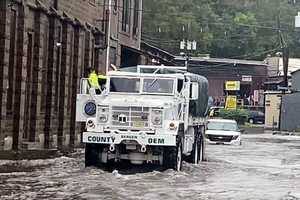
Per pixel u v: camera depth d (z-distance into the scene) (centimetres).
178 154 3447
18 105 4372
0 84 4047
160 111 3334
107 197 2417
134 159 3366
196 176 3372
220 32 17712
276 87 15888
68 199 2341
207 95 4419
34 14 4669
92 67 6294
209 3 17650
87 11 6231
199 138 4300
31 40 4659
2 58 4047
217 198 2530
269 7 17575
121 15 7919
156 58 9706
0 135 4047
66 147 5219
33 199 2316
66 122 5541
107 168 3462
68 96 5581
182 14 16288
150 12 15962
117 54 7738
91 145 3381
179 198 2477
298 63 17275
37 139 4778
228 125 7144
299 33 17250
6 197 2336
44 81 4972
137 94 3541
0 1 4047
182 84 3644
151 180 3027
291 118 13988
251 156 5472
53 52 5031
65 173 3150
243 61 16925
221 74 16825
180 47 15225
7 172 3102
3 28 4050
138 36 8981
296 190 2912
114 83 3559
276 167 4328
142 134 3297
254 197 2603
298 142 8744
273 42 17625
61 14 5266
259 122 15350
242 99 16725
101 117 3372
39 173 3111
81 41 5866
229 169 3950
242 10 17862
